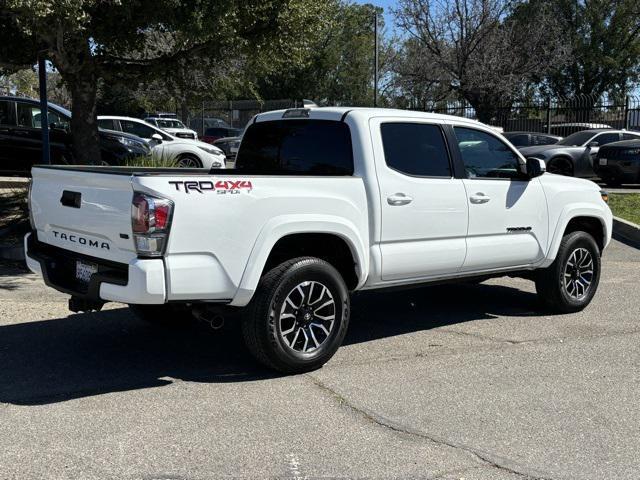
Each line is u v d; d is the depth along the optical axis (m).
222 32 9.53
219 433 4.24
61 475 3.69
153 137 17.06
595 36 45.06
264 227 5.00
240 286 4.93
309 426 4.36
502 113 30.83
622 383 5.21
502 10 29.77
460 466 3.86
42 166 5.70
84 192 5.04
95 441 4.11
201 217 4.71
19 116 14.78
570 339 6.38
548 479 3.73
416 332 6.60
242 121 42.94
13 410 4.57
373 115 5.81
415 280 6.06
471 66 29.80
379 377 5.29
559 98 46.62
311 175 5.77
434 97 33.91
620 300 7.96
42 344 6.07
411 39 32.78
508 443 4.16
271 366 5.21
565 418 4.54
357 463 3.88
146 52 11.57
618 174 17.84
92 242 5.06
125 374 5.32
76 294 5.14
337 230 5.38
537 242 6.89
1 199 12.63
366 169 5.63
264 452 3.99
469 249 6.30
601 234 7.81
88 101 10.91
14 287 8.12
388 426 4.38
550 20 32.75
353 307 7.62
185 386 5.06
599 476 3.77
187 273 4.69
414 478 3.71
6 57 10.20
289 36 10.70
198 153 17.55
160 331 6.55
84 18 8.10
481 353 5.93
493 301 7.93
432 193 5.98
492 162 6.63
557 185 7.14
